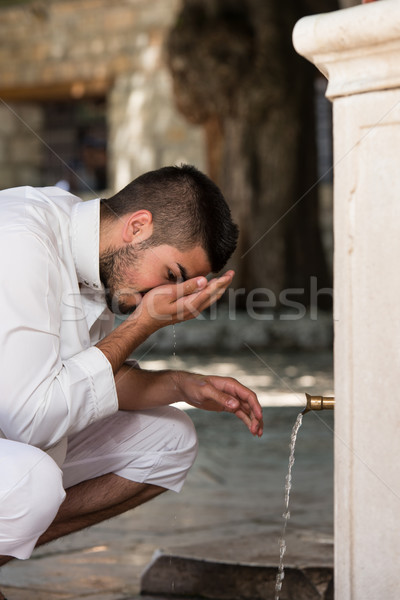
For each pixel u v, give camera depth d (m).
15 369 1.75
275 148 10.80
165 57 10.66
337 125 1.65
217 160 11.07
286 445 4.69
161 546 2.78
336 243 1.67
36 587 2.38
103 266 1.98
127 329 1.91
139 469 2.15
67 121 16.91
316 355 9.38
